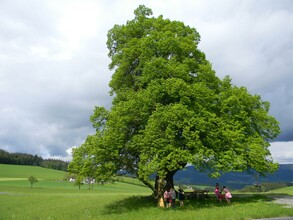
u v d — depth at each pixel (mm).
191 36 35031
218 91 35406
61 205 38719
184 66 31625
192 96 30594
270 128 36969
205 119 30078
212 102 33031
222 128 30922
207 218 20875
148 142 28703
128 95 32000
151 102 30484
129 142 30328
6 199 49062
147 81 31641
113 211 29734
